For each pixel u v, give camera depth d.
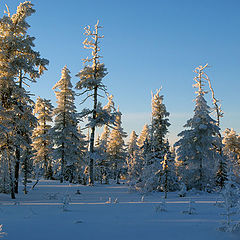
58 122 36.47
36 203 12.19
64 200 8.79
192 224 5.57
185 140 27.42
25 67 19.44
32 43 19.81
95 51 32.75
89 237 4.20
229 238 4.27
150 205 10.31
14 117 19.86
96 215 7.07
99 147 46.59
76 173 42.22
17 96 20.19
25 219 6.32
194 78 28.41
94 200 14.51
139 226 5.20
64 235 4.34
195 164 26.70
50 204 11.21
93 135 30.91
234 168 26.72
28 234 4.41
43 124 42.94
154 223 5.61
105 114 31.81
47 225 5.32
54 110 36.12
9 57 18.67
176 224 5.52
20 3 19.70
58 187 25.19
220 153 28.28
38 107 42.69
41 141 41.66
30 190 22.05
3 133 17.31
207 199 15.30
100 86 32.34
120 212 7.84
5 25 18.69
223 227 5.00
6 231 4.67
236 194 6.23
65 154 35.31
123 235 4.36
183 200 14.49
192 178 26.27
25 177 20.41
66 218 6.46
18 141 20.09
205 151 26.83
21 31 19.77
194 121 26.66
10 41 18.20
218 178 26.95
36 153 40.84
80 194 19.94
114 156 48.06
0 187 18.83
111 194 20.66
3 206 10.17
